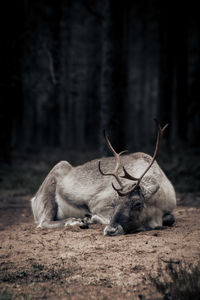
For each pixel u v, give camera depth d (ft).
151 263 17.48
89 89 110.63
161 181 24.85
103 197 25.30
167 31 79.66
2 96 62.95
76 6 101.65
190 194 39.52
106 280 16.14
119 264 17.61
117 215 21.91
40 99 128.47
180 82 83.66
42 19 67.26
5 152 64.23
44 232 23.90
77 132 155.84
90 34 104.88
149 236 21.31
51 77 60.13
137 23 154.30
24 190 44.19
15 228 25.89
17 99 68.23
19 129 103.24
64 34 90.53
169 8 80.18
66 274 16.94
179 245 19.67
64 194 27.02
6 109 63.67
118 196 22.58
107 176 26.18
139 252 18.90
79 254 19.21
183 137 82.48
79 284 15.93
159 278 15.80
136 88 166.50
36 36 60.90
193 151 71.00
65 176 27.81
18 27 61.82
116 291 15.10
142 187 23.02
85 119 133.80
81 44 104.78
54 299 14.69
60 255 19.26
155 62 155.02
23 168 62.75
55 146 123.75
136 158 26.58
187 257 17.95
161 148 69.05
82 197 26.22
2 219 29.48
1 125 63.57
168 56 77.92
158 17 85.76
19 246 21.17
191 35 109.60
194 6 89.71
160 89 78.64
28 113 138.92
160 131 23.08
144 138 156.56
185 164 53.11
